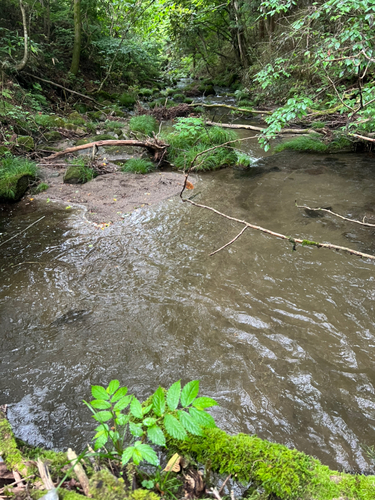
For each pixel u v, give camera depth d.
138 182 6.57
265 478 1.66
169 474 1.75
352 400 2.40
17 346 2.92
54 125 9.48
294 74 12.05
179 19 17.42
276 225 4.77
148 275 3.81
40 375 2.63
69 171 6.65
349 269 3.78
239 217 5.05
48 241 4.58
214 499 1.63
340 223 4.76
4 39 10.57
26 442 2.13
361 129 7.35
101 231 4.80
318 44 6.54
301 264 3.90
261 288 3.54
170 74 24.59
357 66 4.84
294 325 3.06
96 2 15.67
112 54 17.34
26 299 3.49
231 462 1.75
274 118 5.01
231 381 2.55
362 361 2.70
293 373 2.61
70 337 3.00
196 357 2.77
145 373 2.63
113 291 3.58
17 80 11.09
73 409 2.36
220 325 3.09
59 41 14.85
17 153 7.45
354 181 6.24
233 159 7.59
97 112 12.35
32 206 5.65
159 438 1.51
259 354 2.78
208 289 3.56
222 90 18.50
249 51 17.52
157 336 2.98
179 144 8.05
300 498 1.59
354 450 2.08
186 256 4.14
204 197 5.81
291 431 2.20
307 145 8.30
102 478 1.58
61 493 1.47
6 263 4.11
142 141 7.70
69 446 2.10
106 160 7.73
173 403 1.56
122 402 1.65
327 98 9.42
